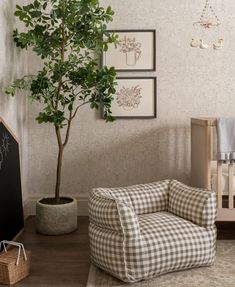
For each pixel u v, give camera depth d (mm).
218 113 3482
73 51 3205
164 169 3531
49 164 3578
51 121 2916
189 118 3494
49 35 2965
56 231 2996
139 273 2182
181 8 3412
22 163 3389
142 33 3428
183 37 3434
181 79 3469
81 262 2496
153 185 2762
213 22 3412
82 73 2863
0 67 2781
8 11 2971
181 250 2279
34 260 2520
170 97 3486
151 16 3426
